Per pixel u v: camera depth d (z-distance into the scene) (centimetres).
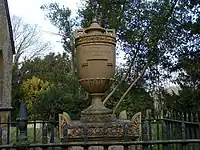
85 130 329
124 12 1562
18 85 3456
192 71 1630
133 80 1639
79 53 686
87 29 689
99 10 1584
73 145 319
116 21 1538
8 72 1692
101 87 671
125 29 1570
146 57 1605
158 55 1598
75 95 1812
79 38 684
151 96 1684
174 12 1584
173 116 754
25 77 3703
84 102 1761
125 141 347
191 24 1603
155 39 1555
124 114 847
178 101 1502
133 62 1608
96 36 671
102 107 672
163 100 1639
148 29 1561
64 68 3591
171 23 1582
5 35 1688
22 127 325
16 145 316
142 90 1678
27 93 3353
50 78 3522
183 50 1645
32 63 3825
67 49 1733
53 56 3909
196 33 1617
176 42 1616
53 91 1928
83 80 677
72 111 1773
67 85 1959
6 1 1767
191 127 641
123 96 1504
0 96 1638
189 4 1605
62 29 1691
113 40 689
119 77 1628
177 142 318
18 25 3800
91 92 680
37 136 1177
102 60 668
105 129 610
